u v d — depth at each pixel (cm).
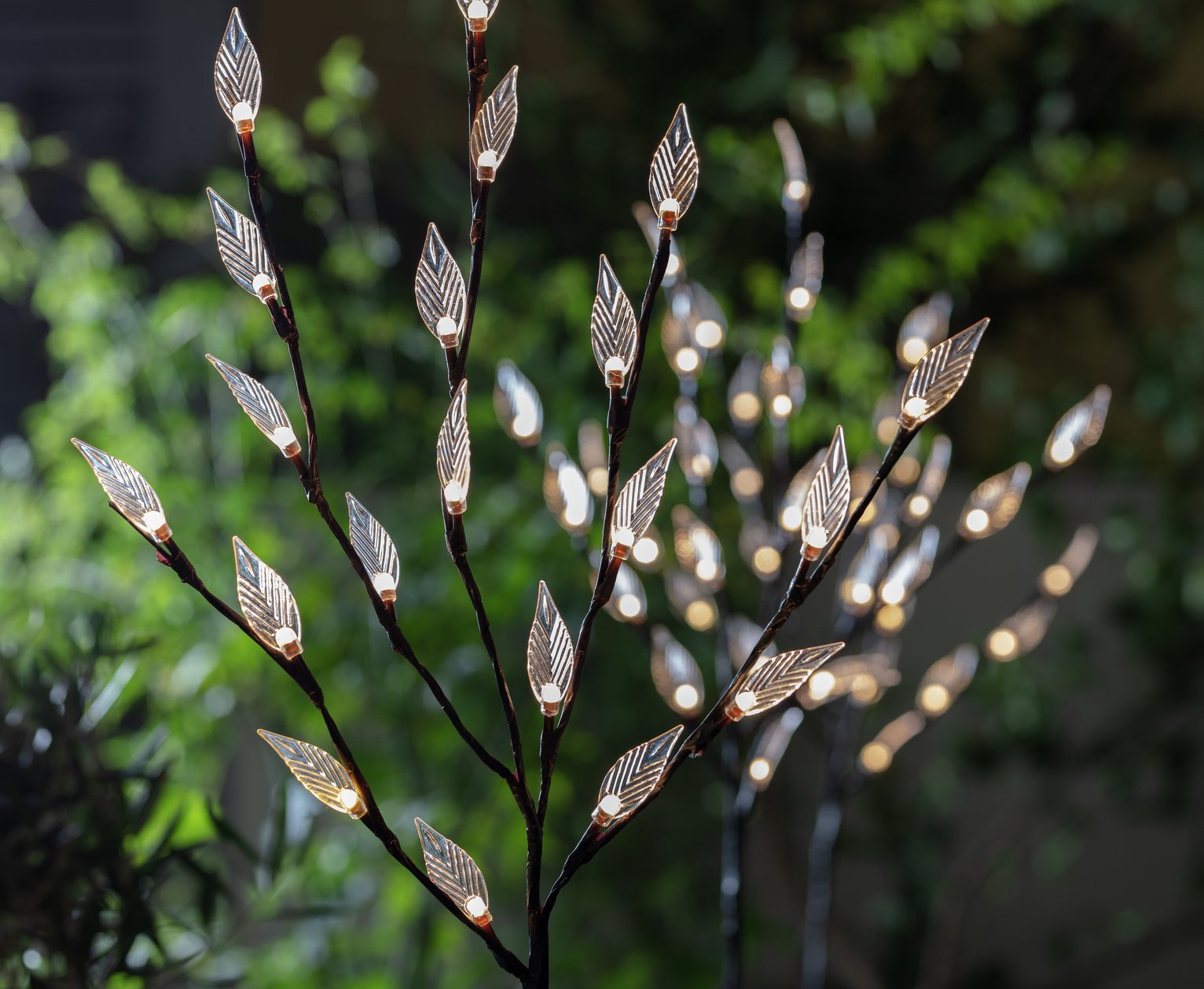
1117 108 278
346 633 206
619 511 106
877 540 134
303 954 199
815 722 191
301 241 248
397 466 224
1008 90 273
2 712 121
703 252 229
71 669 123
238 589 105
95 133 258
